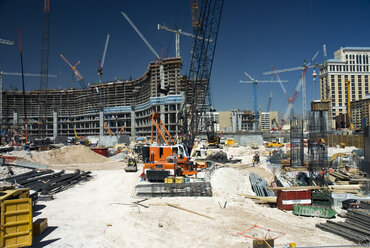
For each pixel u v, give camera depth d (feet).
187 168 95.96
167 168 88.74
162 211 56.85
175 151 95.66
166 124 447.83
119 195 70.90
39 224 44.32
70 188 79.61
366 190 68.54
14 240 35.94
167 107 451.12
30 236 37.04
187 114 168.76
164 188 70.90
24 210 36.76
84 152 149.38
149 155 95.20
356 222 49.75
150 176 87.92
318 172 82.02
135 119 588.91
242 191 75.36
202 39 147.43
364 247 38.06
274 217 55.31
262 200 66.08
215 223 50.60
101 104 628.28
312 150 89.61
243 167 125.80
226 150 218.18
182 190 70.28
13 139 318.24
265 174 107.04
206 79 151.74
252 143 251.19
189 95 185.98
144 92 595.47
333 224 49.55
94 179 94.22
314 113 89.61
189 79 171.53
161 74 508.53
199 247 40.57
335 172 90.68
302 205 60.54
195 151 165.58
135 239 43.21
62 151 146.41
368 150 81.46
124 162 145.38
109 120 625.41
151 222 50.62
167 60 508.53
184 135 158.20
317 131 88.94
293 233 46.39
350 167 99.91
